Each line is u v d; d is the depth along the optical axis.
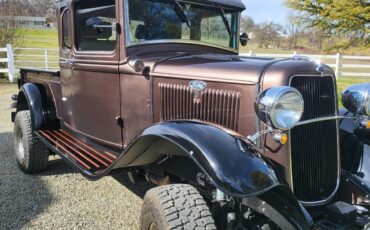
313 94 2.95
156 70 3.48
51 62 18.61
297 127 2.88
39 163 5.09
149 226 2.69
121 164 3.21
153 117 3.54
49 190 4.65
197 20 4.07
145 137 2.87
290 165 2.84
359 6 13.56
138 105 3.67
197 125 2.79
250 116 2.90
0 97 12.14
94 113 4.21
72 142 4.53
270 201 2.59
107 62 3.90
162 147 3.04
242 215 2.72
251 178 2.45
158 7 3.83
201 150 2.54
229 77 3.02
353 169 3.38
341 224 2.84
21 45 18.14
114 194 4.57
